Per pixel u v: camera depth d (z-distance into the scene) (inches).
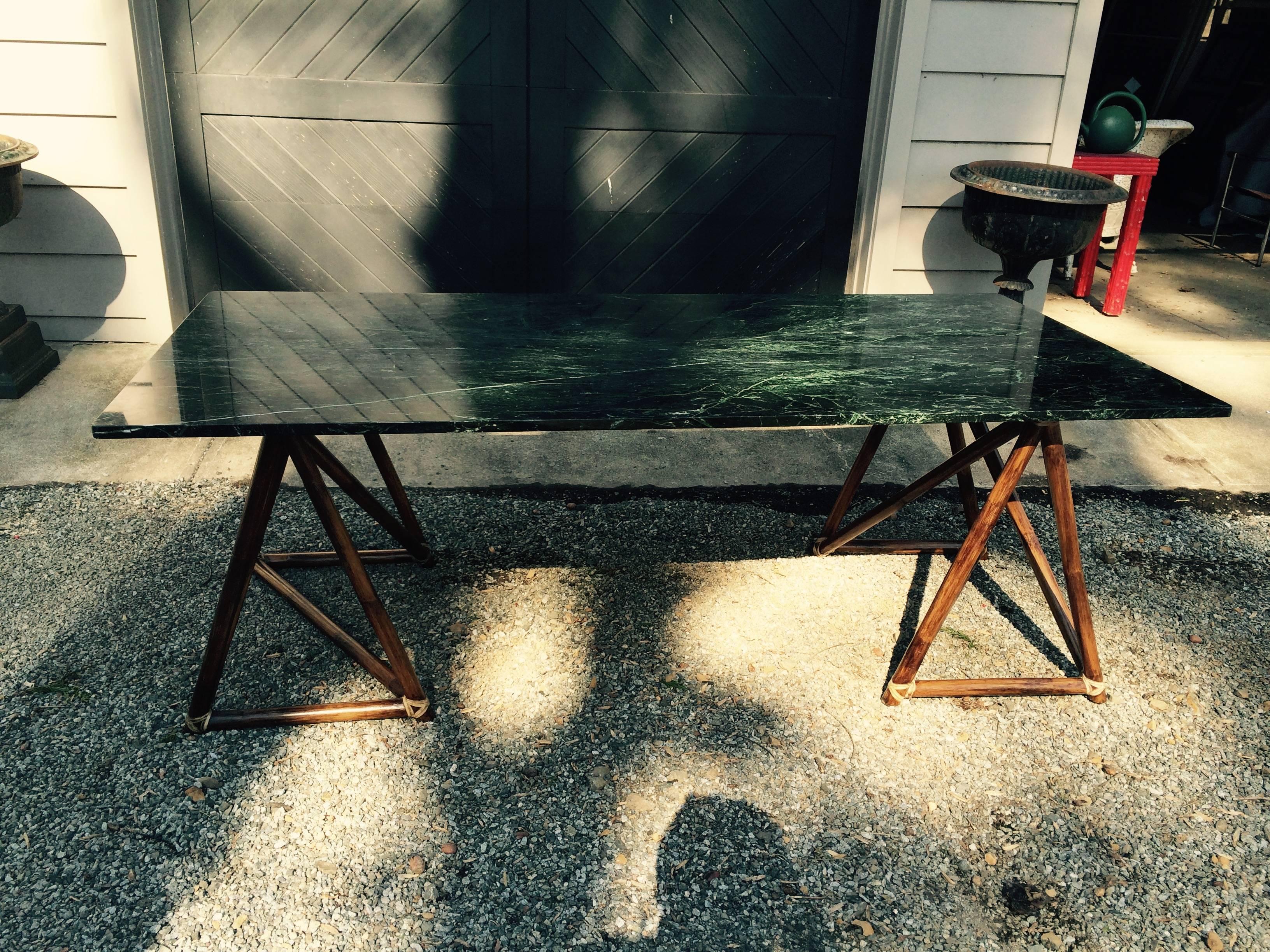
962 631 105.3
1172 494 137.2
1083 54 164.6
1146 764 87.9
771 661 99.0
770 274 178.5
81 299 167.5
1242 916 73.4
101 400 149.5
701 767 85.3
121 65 152.3
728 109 165.2
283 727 87.5
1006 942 71.1
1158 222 297.3
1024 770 86.6
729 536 121.9
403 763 84.4
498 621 103.7
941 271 180.5
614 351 91.9
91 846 74.9
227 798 79.9
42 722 86.8
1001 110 168.1
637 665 97.6
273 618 102.2
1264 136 279.4
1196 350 186.1
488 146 163.6
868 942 70.6
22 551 112.0
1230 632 107.2
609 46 159.0
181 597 104.9
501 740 87.4
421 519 123.0
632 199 170.1
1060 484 86.5
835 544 115.5
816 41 162.2
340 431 71.9
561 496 129.9
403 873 73.9
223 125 159.3
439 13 154.7
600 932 70.3
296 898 71.6
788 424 75.7
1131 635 105.7
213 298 105.8
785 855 77.1
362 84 157.9
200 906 70.6
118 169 158.9
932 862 77.1
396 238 169.2
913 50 160.6
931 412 77.3
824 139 169.3
